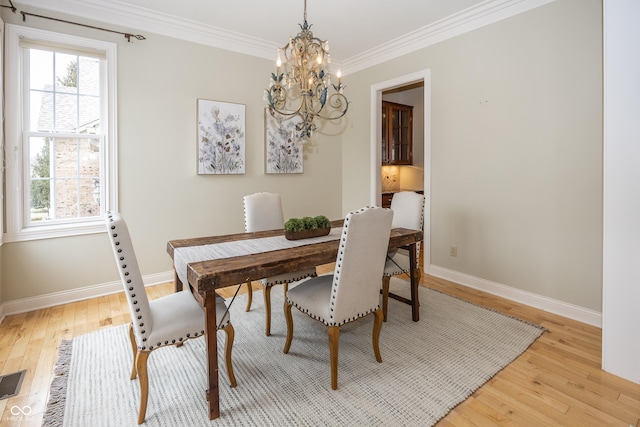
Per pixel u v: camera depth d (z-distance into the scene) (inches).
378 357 83.5
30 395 71.7
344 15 128.6
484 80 125.6
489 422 64.1
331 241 92.1
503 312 112.8
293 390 73.4
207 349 64.3
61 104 116.8
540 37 110.3
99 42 119.3
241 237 98.3
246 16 129.5
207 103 142.8
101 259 125.5
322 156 184.2
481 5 121.3
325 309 74.5
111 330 100.2
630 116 72.7
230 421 64.6
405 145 245.4
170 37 133.8
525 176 116.4
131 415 65.9
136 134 128.7
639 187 72.4
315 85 98.0
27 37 108.0
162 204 136.2
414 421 64.4
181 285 89.6
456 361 84.1
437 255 147.9
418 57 147.6
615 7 73.4
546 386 74.4
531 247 116.5
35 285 113.9
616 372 78.0
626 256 75.0
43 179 115.7
